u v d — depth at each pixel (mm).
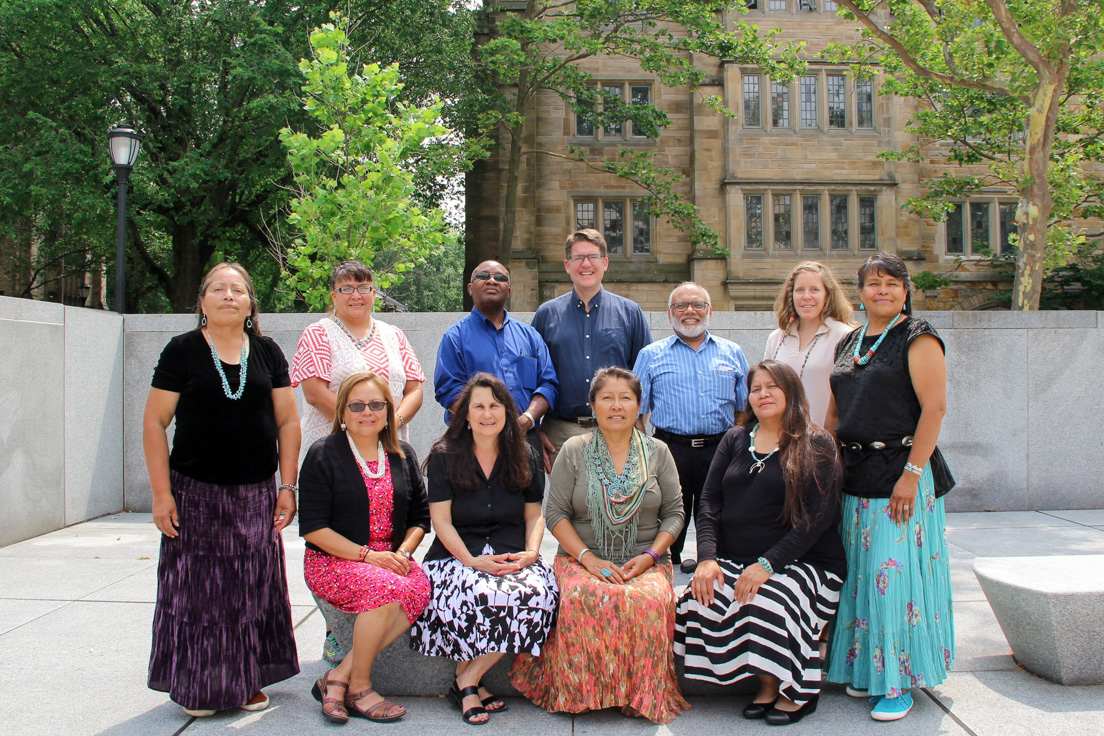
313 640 4031
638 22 21484
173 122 18516
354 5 17719
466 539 3520
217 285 3098
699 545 3398
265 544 3219
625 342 4676
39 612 4352
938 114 16609
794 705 3117
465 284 22000
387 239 8992
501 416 3490
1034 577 3566
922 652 3172
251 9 17672
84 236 19953
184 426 3105
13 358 5941
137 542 5996
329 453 3344
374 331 4031
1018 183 12523
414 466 3611
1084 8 10414
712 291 21328
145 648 3830
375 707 3145
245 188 19578
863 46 15219
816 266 3932
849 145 21688
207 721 3096
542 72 20281
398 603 3176
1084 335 7152
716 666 3205
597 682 3139
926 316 7102
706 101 18906
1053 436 7137
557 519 3533
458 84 19109
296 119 16688
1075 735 2959
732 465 3477
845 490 3385
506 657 3412
